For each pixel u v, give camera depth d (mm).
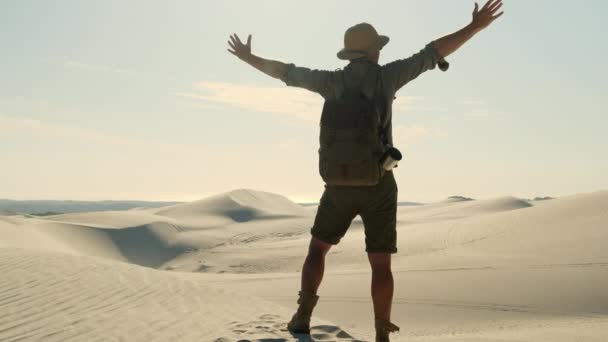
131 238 120875
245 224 148500
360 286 38750
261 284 42188
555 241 57719
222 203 172375
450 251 63156
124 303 8766
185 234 128250
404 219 142875
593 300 34219
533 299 34750
